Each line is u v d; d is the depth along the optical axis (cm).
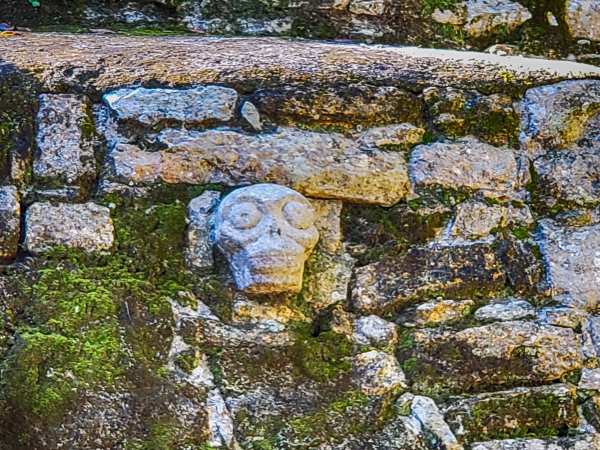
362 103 359
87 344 327
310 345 339
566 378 347
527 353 346
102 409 320
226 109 354
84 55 365
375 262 352
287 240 337
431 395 340
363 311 347
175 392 326
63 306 331
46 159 345
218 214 342
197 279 342
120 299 334
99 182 347
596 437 340
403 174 358
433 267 353
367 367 340
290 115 356
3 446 315
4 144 344
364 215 356
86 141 348
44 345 324
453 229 358
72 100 351
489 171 363
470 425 337
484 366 344
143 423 321
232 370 333
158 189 348
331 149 355
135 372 326
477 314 350
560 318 351
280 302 343
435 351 344
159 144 350
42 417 316
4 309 329
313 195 352
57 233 339
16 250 336
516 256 356
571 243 360
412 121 363
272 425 329
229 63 365
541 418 341
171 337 333
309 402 333
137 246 341
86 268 337
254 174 351
